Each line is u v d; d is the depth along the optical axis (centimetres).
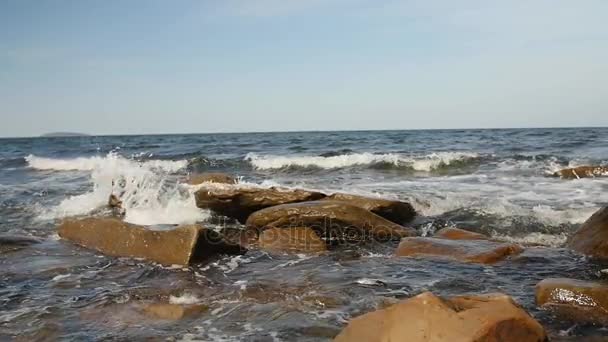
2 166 2048
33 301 511
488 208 936
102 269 627
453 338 324
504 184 1207
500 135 3916
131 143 4138
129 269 626
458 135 4169
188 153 2517
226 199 907
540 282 494
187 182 1166
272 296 517
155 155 2423
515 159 1658
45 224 937
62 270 624
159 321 450
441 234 768
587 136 3266
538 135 3694
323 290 530
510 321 337
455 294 511
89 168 1900
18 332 431
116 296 521
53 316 467
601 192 1063
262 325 436
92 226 759
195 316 461
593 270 585
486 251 639
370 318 371
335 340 376
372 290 528
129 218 953
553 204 954
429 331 334
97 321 452
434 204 977
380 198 878
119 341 405
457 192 1095
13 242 745
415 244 696
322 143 3212
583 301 448
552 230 812
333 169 1634
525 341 340
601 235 649
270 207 831
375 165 1655
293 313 463
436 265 616
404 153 2073
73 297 523
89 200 1088
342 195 891
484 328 327
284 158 1861
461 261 626
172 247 659
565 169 1315
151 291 538
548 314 446
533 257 638
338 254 707
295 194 887
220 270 623
